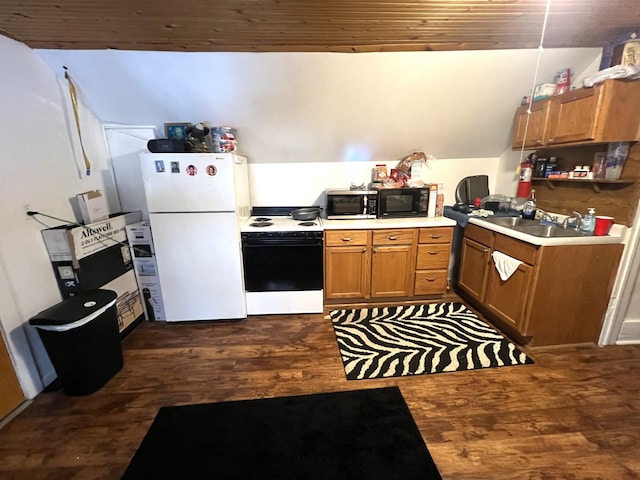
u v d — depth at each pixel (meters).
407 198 2.85
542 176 2.58
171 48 1.98
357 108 2.50
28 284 1.81
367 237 2.68
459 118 2.66
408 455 1.42
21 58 1.86
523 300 2.12
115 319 1.98
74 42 1.88
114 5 1.49
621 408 1.67
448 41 1.96
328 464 1.38
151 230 2.40
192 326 2.58
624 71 1.75
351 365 2.04
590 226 2.12
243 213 2.71
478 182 3.18
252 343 2.32
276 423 1.60
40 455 1.45
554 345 2.21
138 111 2.49
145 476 1.34
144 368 2.05
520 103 2.56
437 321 2.58
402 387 1.85
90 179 2.44
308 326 2.55
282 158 3.00
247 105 2.45
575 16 1.68
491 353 2.14
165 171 2.27
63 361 1.73
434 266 2.82
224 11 1.56
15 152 1.79
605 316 2.16
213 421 1.62
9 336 1.69
